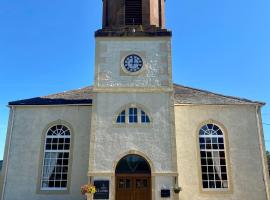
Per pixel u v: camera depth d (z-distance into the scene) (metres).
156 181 17.61
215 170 20.11
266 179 19.78
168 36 20.16
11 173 20.00
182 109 21.09
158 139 18.33
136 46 20.03
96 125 18.58
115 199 17.70
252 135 20.62
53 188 19.84
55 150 20.61
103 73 19.53
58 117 21.16
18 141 20.62
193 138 20.55
